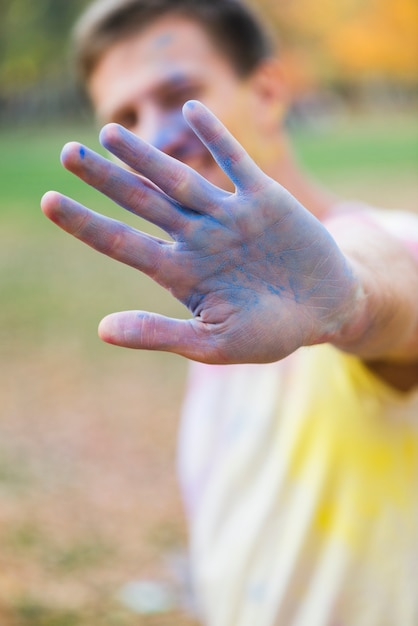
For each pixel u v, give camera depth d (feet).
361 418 5.15
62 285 29.84
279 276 3.66
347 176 57.21
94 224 3.56
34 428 16.98
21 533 12.51
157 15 6.12
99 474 14.92
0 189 57.93
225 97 6.14
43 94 125.70
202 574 5.94
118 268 32.60
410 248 4.53
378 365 4.94
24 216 47.03
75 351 21.97
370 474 5.17
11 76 116.98
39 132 117.19
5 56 113.80
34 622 10.08
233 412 6.02
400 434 5.11
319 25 102.89
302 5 101.96
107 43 6.19
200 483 6.19
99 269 32.48
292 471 5.49
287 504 5.51
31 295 28.43
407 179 53.98
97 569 11.65
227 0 6.24
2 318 25.38
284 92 6.55
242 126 6.21
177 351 3.63
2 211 49.08
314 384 5.41
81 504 13.71
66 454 15.76
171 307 25.99
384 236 4.53
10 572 11.32
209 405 6.24
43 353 21.77
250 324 3.63
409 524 5.11
